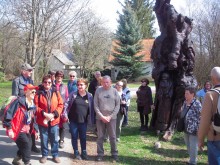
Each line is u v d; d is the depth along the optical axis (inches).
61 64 2250.2
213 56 670.5
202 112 167.2
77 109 262.8
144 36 2132.1
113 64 1672.0
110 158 272.7
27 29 620.4
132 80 1670.8
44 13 594.6
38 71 994.1
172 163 268.2
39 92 253.4
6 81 1504.7
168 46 361.4
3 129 360.8
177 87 356.2
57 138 258.1
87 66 1715.1
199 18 797.2
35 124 251.1
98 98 265.3
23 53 1054.4
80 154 275.7
